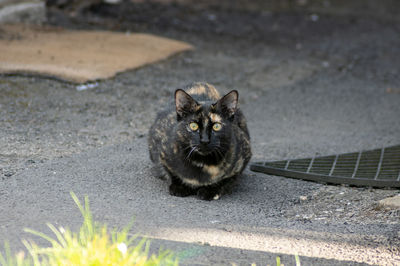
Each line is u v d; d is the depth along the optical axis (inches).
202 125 235.9
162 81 441.1
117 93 397.1
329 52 632.4
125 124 347.6
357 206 245.3
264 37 665.0
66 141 303.6
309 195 263.7
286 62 567.8
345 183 276.8
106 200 222.5
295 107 436.8
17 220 188.9
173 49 529.0
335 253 181.2
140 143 317.4
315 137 367.9
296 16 801.6
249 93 456.8
